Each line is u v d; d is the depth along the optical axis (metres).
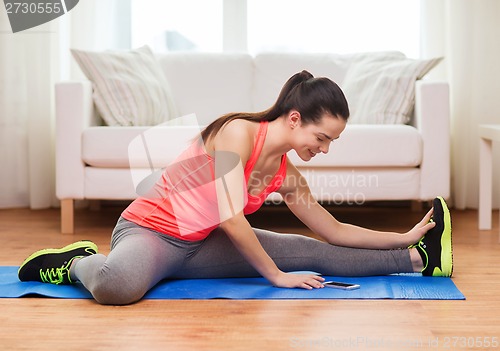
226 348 2.05
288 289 2.60
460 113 4.53
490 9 4.48
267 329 2.21
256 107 4.49
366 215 4.39
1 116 4.57
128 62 4.25
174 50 4.73
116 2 4.67
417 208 4.52
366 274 2.80
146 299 2.51
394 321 2.29
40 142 4.55
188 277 2.75
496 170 4.55
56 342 2.11
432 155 3.76
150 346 2.07
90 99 4.04
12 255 3.29
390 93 4.17
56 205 4.65
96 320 2.30
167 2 4.70
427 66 4.16
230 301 2.49
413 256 2.80
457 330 2.21
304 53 4.52
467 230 3.88
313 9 4.68
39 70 4.52
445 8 4.57
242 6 4.71
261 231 2.76
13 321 2.29
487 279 2.83
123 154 3.74
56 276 2.68
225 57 4.53
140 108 4.13
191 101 4.46
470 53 4.50
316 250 2.77
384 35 4.66
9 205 4.63
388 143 3.73
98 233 3.84
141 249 2.49
